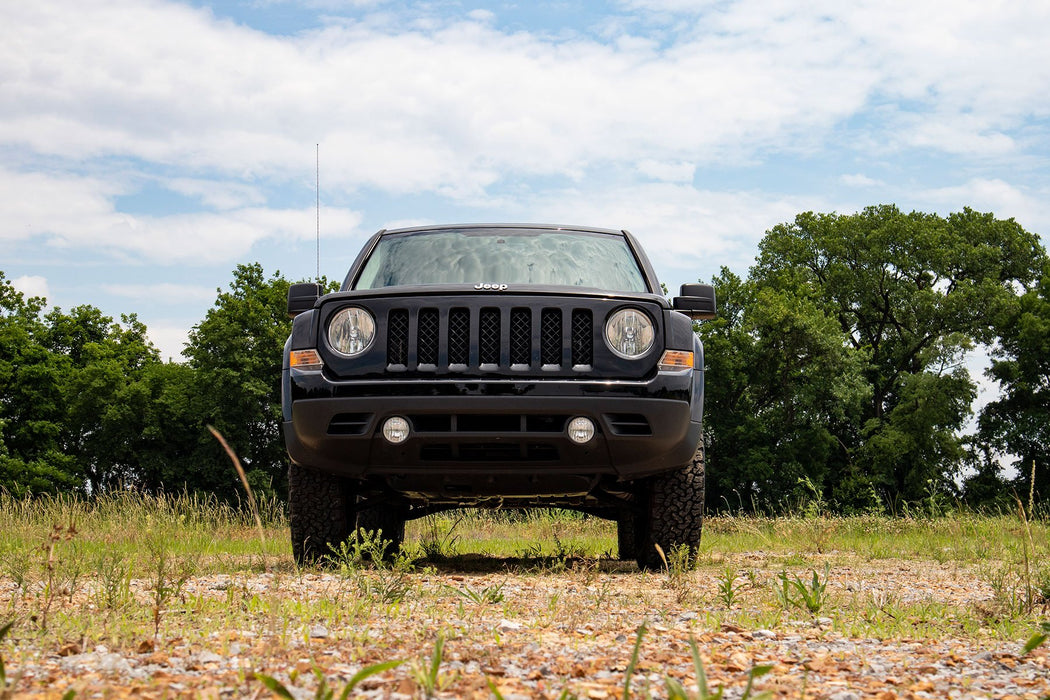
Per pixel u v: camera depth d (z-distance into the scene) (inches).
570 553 308.5
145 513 409.1
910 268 2258.9
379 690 89.0
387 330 212.2
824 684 100.0
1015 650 127.6
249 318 1897.1
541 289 210.8
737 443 2038.6
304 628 124.2
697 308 244.2
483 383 206.5
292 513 230.4
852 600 174.1
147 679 94.5
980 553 317.7
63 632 124.7
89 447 1973.4
